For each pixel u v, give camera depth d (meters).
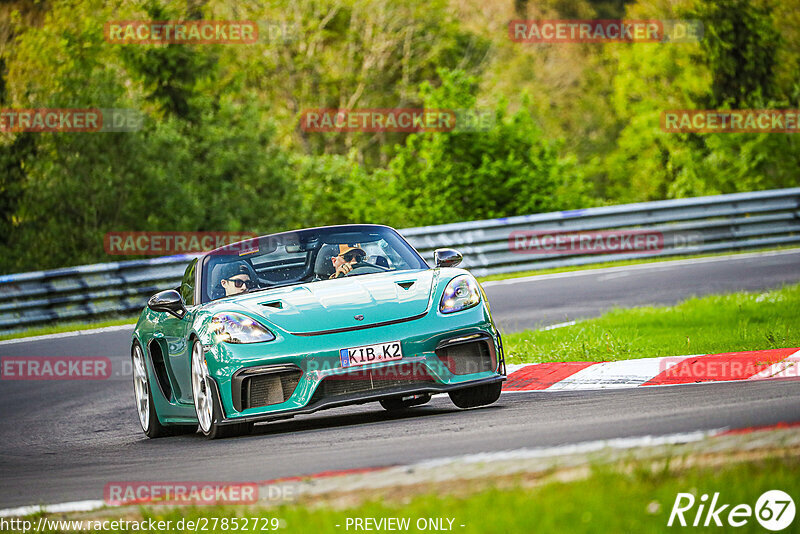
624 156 157.25
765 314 36.41
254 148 110.81
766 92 139.62
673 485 12.55
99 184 94.62
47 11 111.62
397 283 24.34
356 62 160.00
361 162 162.50
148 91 114.00
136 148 97.62
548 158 100.06
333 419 26.16
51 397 36.84
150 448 24.75
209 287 26.44
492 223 67.75
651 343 32.28
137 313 60.88
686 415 18.89
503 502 12.54
